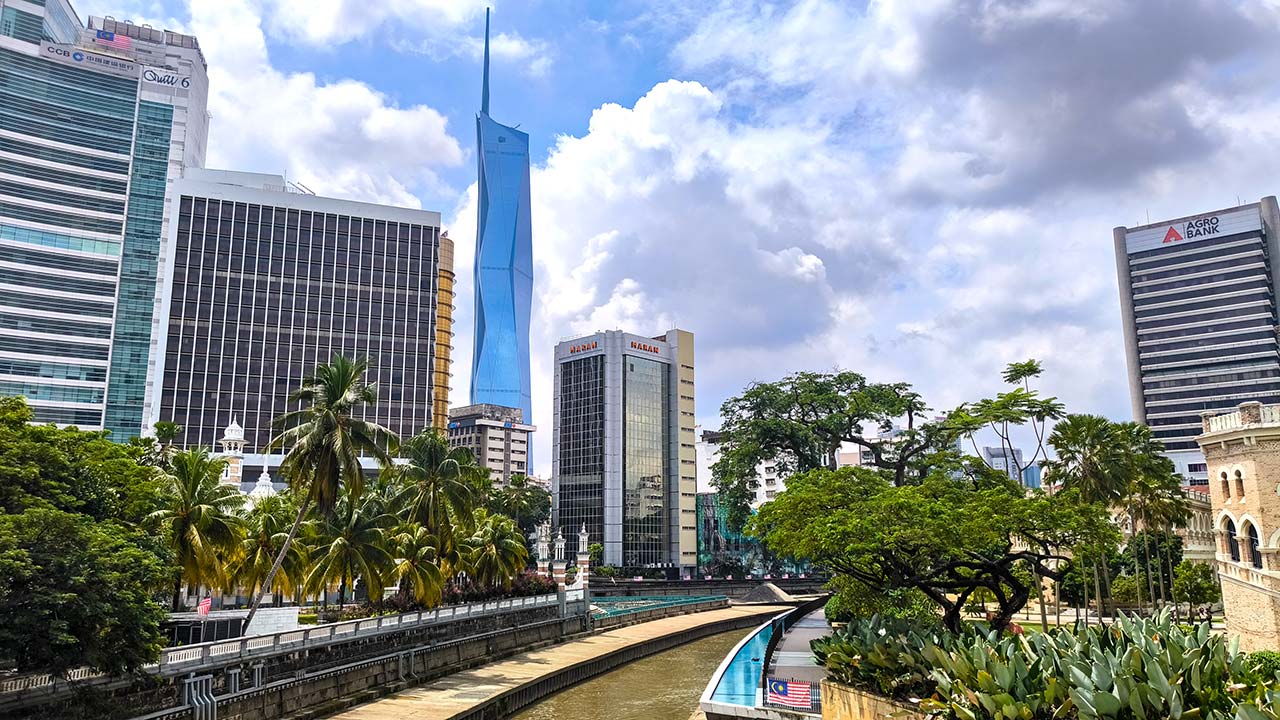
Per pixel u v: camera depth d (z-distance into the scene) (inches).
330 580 2185.0
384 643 2113.7
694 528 6643.7
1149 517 2640.3
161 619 1267.2
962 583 1539.1
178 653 1434.5
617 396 6323.8
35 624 1061.8
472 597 3073.3
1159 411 7194.9
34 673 1161.4
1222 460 1796.3
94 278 5767.7
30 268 5561.0
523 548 3316.9
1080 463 2389.3
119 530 1328.7
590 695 2346.2
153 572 1253.1
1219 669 815.7
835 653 1299.2
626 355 6422.2
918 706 1073.5
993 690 912.3
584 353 6535.4
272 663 1670.8
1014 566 1866.4
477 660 2501.2
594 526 6220.5
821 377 3171.8
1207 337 7101.4
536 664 2556.6
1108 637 1021.2
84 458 1416.1
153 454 2235.5
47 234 5654.5
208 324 5177.2
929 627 1379.2
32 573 1066.1
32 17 6131.9
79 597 1103.6
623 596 4921.3
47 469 1300.4
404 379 5605.3
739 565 6560.0
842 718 1273.4
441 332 7239.2
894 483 2837.1
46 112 5777.6
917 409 3016.7
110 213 5905.5
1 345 5418.3
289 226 5492.1
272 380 5265.8
